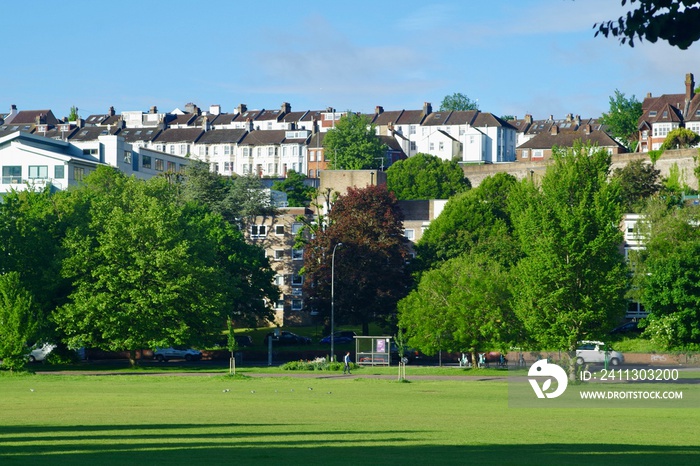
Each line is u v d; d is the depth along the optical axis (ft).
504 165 649.20
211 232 417.08
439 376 284.82
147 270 311.27
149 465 87.97
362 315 401.70
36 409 163.53
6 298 280.31
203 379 261.85
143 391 217.36
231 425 134.92
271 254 501.56
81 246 312.91
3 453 98.99
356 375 287.89
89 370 310.04
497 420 147.95
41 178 523.70
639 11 53.31
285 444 110.42
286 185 642.22
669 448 109.40
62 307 307.17
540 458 97.40
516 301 274.16
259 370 308.60
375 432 126.52
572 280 257.14
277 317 496.23
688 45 52.70
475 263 324.19
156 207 322.55
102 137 578.66
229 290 337.11
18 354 278.87
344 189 536.83
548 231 258.16
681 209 403.95
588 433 128.67
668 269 327.88
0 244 316.19
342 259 404.57
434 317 312.29
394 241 411.34
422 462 92.94
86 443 109.60
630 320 425.28
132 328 303.27
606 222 256.11
